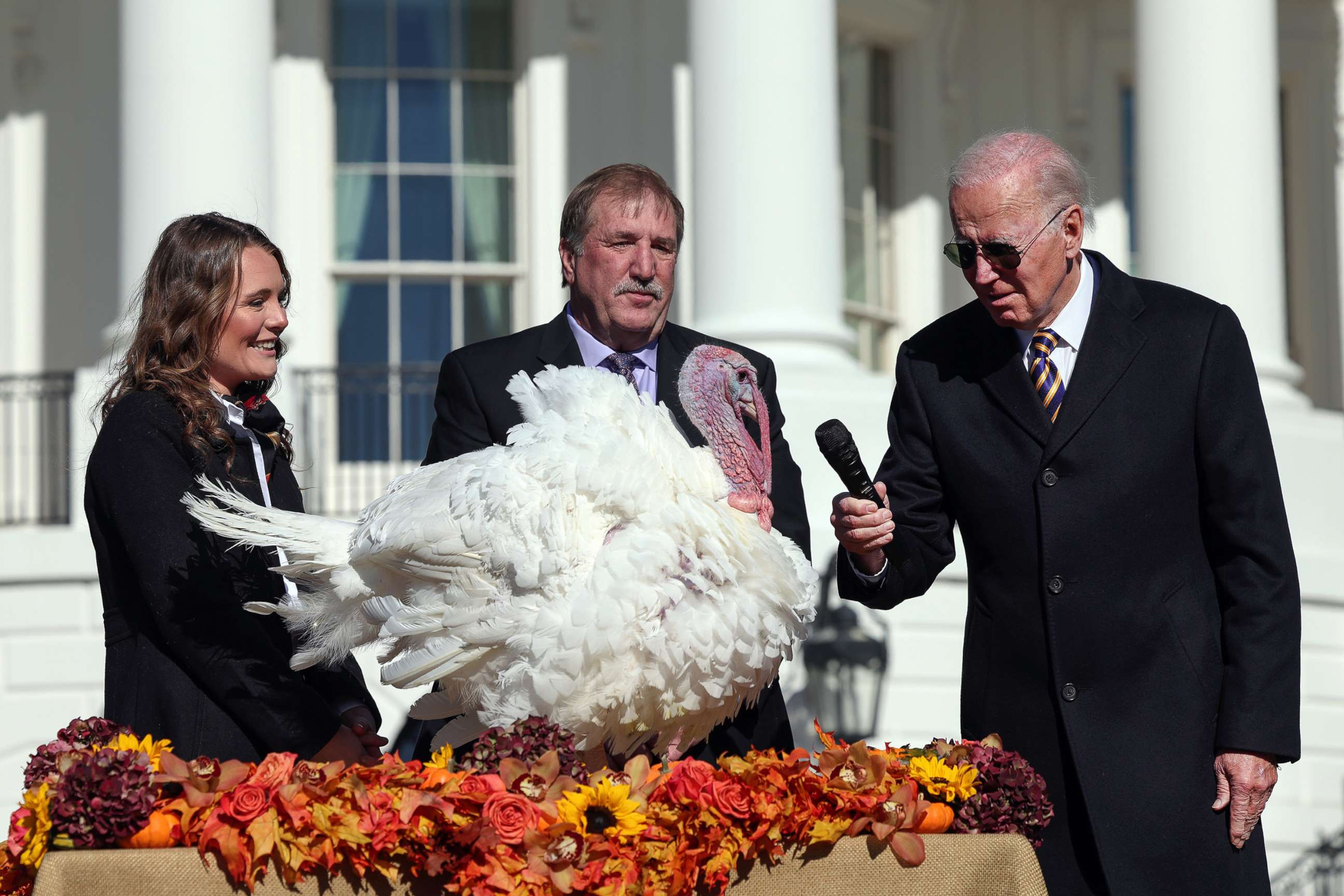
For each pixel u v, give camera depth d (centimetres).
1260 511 640
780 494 696
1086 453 646
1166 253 1966
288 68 2152
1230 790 627
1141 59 2006
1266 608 633
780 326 1781
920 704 1761
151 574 584
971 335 689
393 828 489
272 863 492
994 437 664
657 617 557
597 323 706
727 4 1808
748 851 515
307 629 618
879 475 693
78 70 2178
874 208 2378
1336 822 1884
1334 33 2516
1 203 2162
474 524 569
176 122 1730
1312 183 2505
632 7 2194
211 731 590
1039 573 649
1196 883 619
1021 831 552
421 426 2141
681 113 2181
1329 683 1912
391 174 2194
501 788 502
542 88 2177
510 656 570
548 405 609
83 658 1741
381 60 2198
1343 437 2008
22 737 1730
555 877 489
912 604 1780
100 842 492
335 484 2075
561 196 2169
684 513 573
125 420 603
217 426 610
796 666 1648
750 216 1792
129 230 1739
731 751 670
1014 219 632
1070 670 638
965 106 2448
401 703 1658
